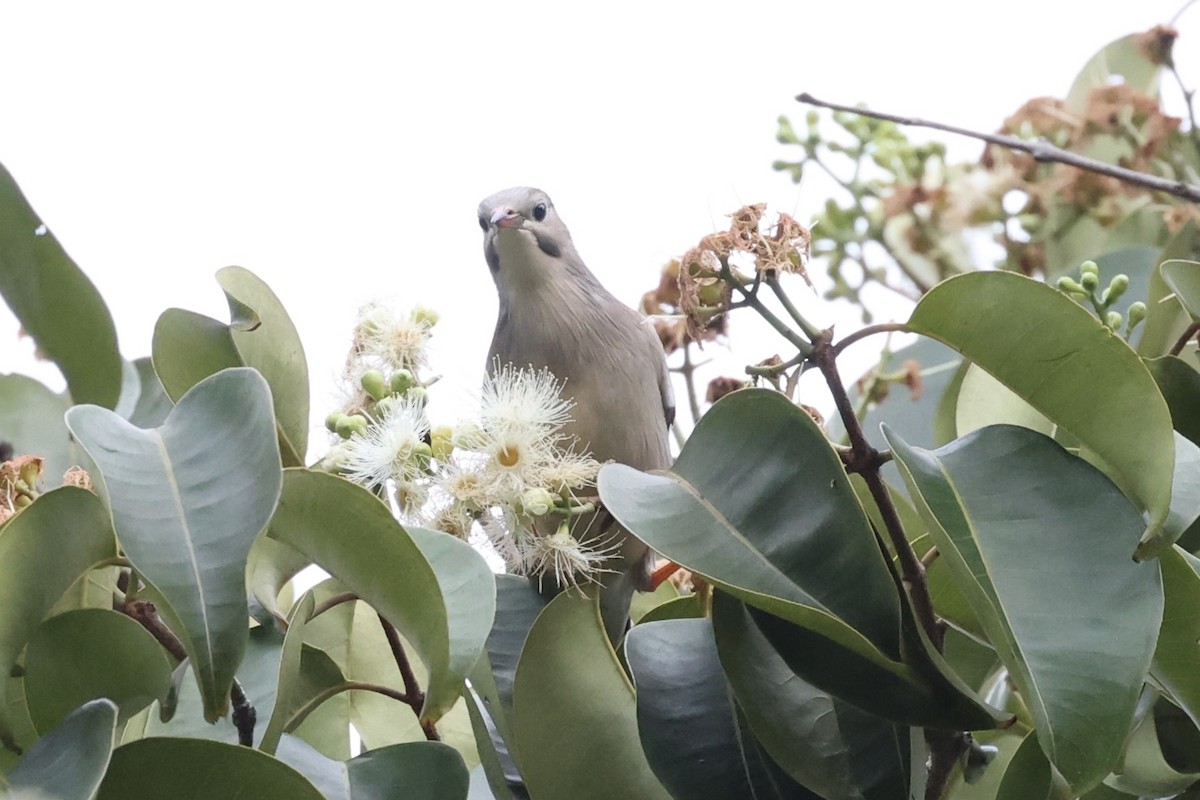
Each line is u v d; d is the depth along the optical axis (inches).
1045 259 323.3
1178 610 173.5
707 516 176.2
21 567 167.2
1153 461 170.9
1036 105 328.5
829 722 181.5
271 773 152.9
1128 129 323.0
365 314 211.8
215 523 158.9
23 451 279.0
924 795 191.0
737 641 179.9
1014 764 191.3
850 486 171.6
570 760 188.5
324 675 207.2
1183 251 261.4
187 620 152.0
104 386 239.9
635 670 188.1
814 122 325.4
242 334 217.3
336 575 173.3
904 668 163.5
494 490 191.8
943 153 327.9
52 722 189.6
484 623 173.3
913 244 321.4
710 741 184.4
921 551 219.3
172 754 152.3
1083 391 178.1
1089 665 158.1
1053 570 166.6
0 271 232.2
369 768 178.7
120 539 155.5
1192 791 208.8
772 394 179.8
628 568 270.2
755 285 188.1
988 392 235.8
